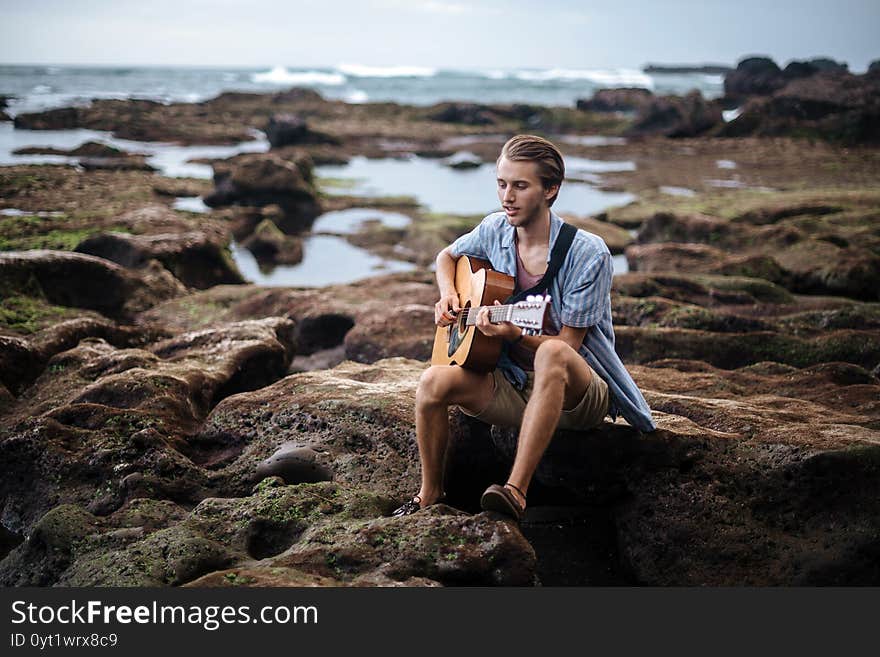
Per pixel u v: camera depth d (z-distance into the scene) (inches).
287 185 800.3
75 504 160.7
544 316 128.5
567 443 160.2
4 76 4035.4
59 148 1219.2
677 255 476.1
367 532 130.9
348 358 317.7
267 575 122.6
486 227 153.3
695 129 1653.5
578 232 143.0
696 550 150.2
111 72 4894.2
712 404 179.8
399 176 1123.3
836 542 142.8
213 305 398.6
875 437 155.8
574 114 1978.3
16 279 353.7
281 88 3720.5
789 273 455.2
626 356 277.1
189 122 1815.9
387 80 4271.7
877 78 1539.1
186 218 710.5
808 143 1460.4
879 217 644.7
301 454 167.9
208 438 184.1
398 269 614.9
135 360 217.6
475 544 127.4
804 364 267.7
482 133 1819.6
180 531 136.7
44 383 224.4
